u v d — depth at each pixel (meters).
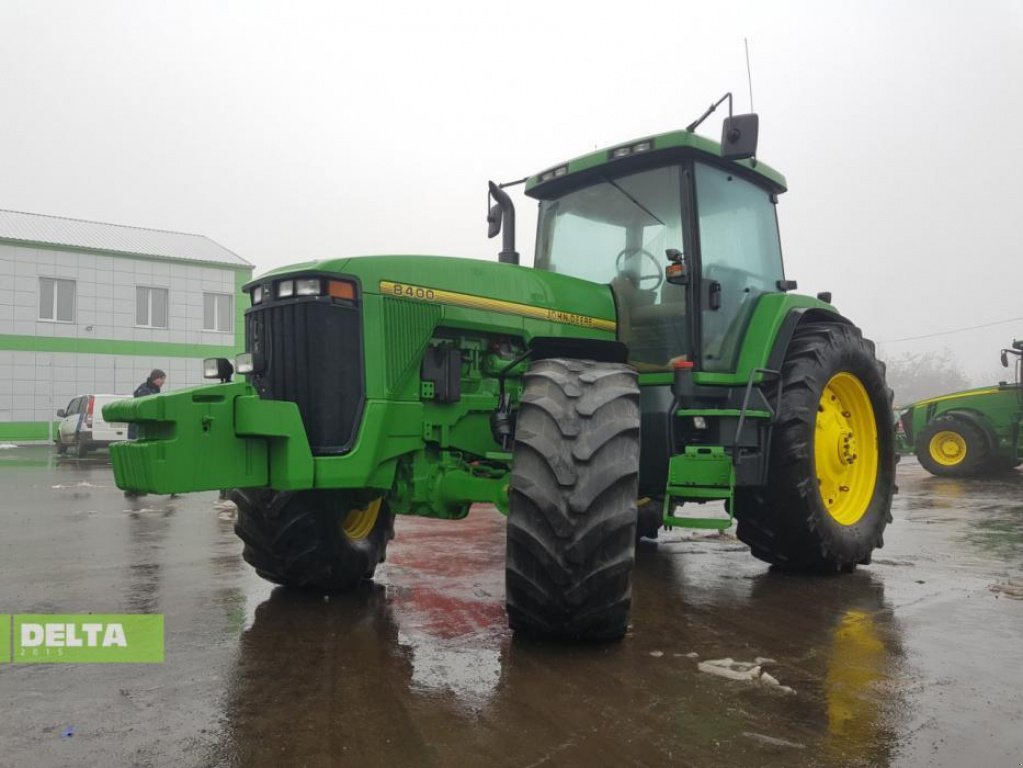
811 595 4.17
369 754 2.25
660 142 4.42
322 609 3.88
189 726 2.45
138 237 25.19
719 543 5.83
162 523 6.99
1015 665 3.01
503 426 3.91
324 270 3.47
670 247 4.50
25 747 2.30
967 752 2.27
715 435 4.27
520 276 4.16
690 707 2.59
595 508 3.04
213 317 24.58
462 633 3.43
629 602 3.13
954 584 4.43
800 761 2.21
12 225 23.28
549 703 2.62
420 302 3.71
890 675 2.90
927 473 13.20
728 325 4.65
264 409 3.17
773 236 5.27
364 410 3.50
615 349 4.00
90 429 16.45
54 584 4.46
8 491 9.80
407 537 6.05
